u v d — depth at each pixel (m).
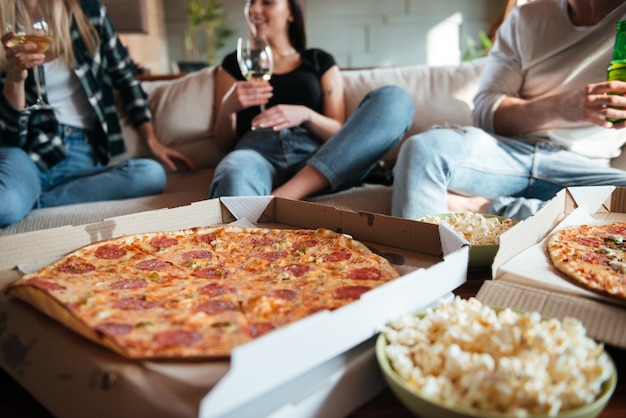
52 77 2.08
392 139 1.76
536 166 1.66
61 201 1.93
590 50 1.72
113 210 1.77
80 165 2.14
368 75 2.46
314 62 2.36
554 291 0.77
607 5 1.68
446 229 0.88
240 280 0.91
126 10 3.32
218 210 1.24
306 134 2.07
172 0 6.88
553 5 1.79
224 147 2.30
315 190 1.72
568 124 1.73
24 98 1.88
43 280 0.83
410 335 0.59
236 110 2.05
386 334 0.61
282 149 1.98
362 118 1.72
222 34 6.71
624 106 1.34
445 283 0.73
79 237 1.04
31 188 1.72
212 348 0.61
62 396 0.59
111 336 0.60
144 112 2.32
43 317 0.72
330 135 2.10
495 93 1.89
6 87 1.82
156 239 1.12
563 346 0.52
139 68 3.72
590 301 0.70
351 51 7.09
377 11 6.98
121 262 0.99
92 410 0.55
